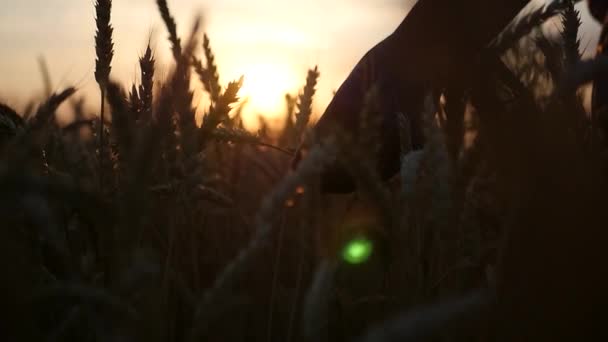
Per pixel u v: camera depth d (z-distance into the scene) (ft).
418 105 2.66
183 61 2.02
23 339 1.48
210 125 2.66
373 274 2.71
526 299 1.61
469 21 2.35
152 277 1.64
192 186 2.52
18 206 1.40
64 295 1.61
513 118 1.70
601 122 2.46
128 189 1.65
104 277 2.09
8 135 2.81
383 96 2.71
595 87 2.55
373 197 1.96
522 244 1.66
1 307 1.44
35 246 2.02
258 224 1.64
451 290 2.36
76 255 2.50
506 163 1.69
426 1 2.70
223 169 4.03
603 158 2.02
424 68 2.52
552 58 2.51
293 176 1.66
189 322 2.72
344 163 1.84
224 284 1.63
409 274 2.20
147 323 1.70
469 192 2.22
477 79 1.82
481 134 1.73
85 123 3.10
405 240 2.13
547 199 1.66
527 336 1.58
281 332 3.12
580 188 1.66
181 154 2.39
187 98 2.07
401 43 2.78
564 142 1.70
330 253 2.48
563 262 1.62
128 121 1.89
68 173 2.77
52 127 2.82
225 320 2.71
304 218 2.69
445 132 2.41
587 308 1.59
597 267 1.61
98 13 2.89
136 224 1.65
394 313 2.23
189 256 3.12
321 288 1.49
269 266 3.19
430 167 2.09
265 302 3.16
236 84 2.72
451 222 2.14
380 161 2.70
